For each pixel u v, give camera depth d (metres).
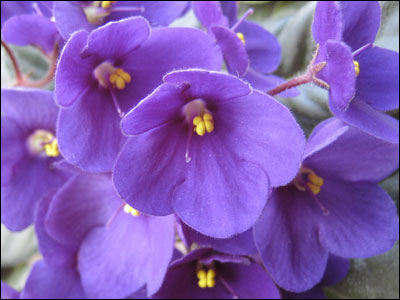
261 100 0.11
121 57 0.12
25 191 0.15
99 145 0.12
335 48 0.11
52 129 0.15
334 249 0.13
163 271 0.12
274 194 0.13
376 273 0.16
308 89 0.17
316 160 0.13
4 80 0.19
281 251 0.13
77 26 0.12
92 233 0.14
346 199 0.14
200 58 0.12
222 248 0.12
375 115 0.12
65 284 0.15
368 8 0.13
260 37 0.16
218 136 0.12
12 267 0.20
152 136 0.12
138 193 0.11
